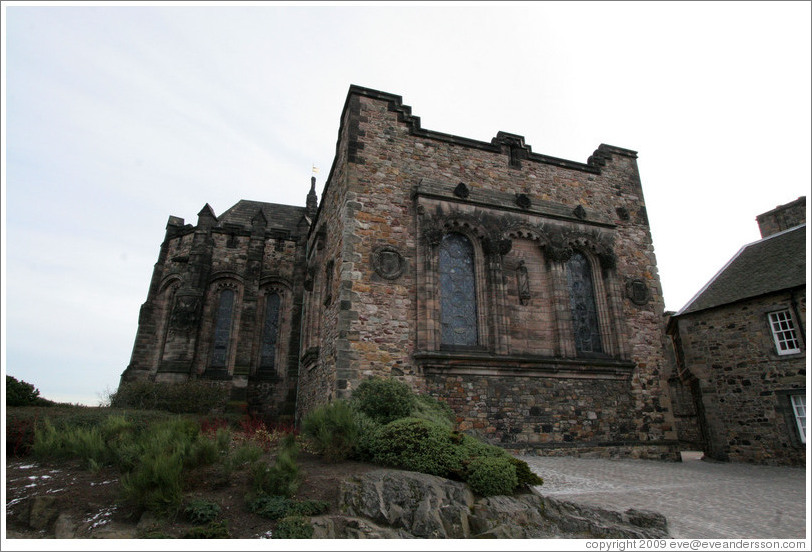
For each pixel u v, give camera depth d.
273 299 28.42
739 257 21.67
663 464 15.33
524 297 15.95
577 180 18.67
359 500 7.82
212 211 27.86
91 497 7.51
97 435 9.62
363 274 14.34
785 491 11.04
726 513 8.67
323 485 8.25
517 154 17.92
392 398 11.59
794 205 22.09
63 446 9.67
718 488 11.14
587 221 17.67
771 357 17.61
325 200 20.28
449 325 15.21
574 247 17.70
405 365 13.93
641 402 16.61
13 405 16.11
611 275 17.56
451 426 12.33
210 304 26.81
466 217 15.90
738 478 13.12
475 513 7.71
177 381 23.59
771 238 21.14
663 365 17.48
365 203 15.09
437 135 16.78
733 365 18.83
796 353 16.92
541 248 16.95
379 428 10.14
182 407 21.75
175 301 25.52
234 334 26.77
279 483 7.73
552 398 15.33
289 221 33.44
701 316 20.34
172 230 29.12
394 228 15.16
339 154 17.38
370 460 9.74
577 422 15.41
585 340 17.03
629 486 10.80
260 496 7.53
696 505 9.21
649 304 18.20
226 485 8.08
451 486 8.12
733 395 18.64
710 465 16.59
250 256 27.42
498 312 15.32
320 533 6.75
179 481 7.20
